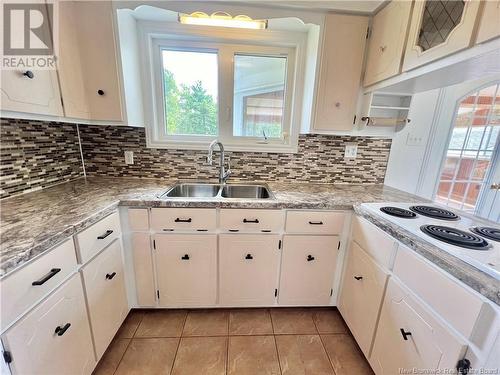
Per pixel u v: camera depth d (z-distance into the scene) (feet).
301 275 5.20
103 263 3.96
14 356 2.39
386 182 6.69
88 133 5.86
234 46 5.77
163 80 5.94
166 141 6.06
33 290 2.59
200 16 4.80
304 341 4.83
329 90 5.22
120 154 6.02
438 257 2.69
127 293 4.97
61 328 2.99
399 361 3.31
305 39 5.70
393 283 3.50
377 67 4.81
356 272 4.58
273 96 6.27
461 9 3.08
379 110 5.82
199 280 5.06
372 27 4.96
